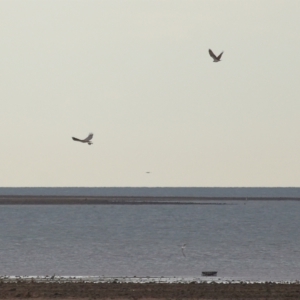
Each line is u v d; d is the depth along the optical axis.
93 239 112.00
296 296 49.31
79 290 51.34
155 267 75.56
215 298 48.44
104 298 47.97
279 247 99.31
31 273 69.94
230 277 67.19
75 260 81.56
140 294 49.53
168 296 48.91
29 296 48.44
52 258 83.50
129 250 93.69
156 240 110.50
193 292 50.66
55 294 49.34
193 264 78.44
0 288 52.12
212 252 91.75
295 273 70.94
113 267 75.25
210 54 40.31
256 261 81.69
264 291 51.47
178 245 101.75
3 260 80.94
